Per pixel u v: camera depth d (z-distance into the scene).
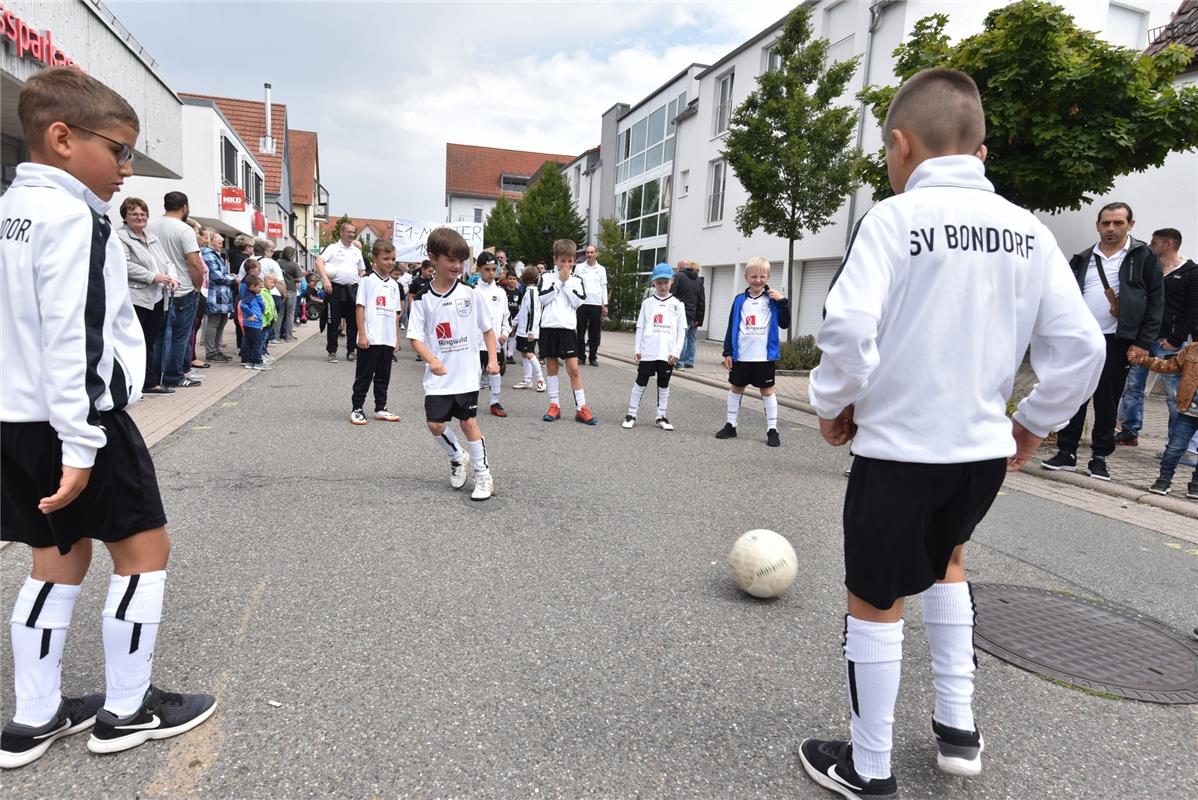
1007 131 7.19
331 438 6.56
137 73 12.77
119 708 2.19
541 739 2.35
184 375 8.87
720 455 6.86
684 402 10.36
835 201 13.98
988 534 4.82
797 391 11.77
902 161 2.13
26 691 2.13
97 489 2.07
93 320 1.95
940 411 1.93
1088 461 7.06
